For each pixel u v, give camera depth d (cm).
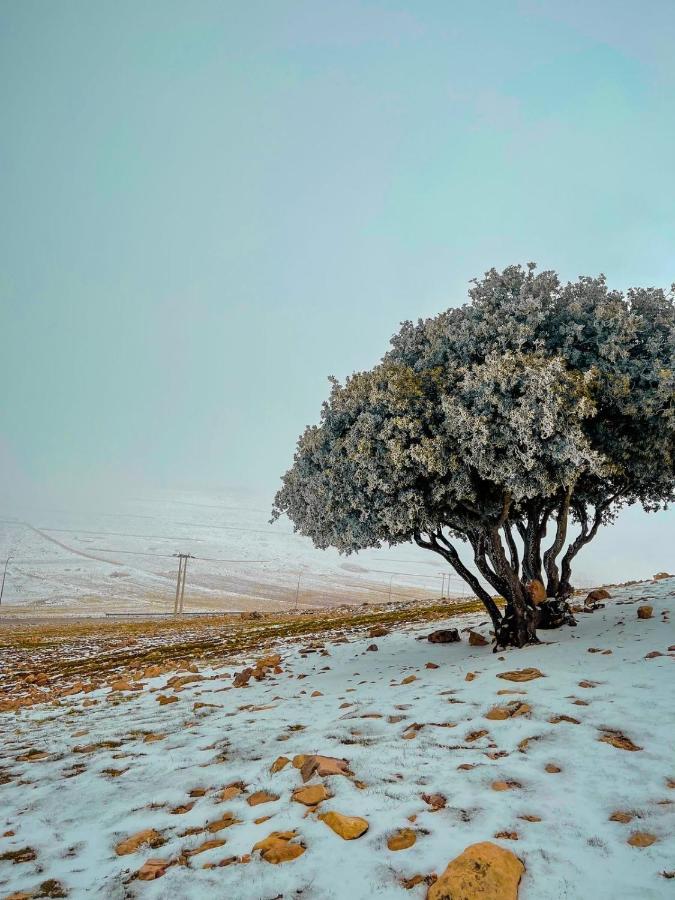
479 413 1446
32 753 1120
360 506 1655
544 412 1327
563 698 1044
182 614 11388
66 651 4950
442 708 1093
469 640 2073
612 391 1508
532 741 858
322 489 1703
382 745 913
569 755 791
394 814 660
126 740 1153
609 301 1655
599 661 1297
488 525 1702
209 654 3284
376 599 18750
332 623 5119
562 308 1675
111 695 1844
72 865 616
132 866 603
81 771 954
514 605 1709
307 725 1114
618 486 2042
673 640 1421
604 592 2583
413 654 2017
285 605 15825
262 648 3225
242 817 700
